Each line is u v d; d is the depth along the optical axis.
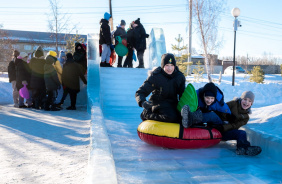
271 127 4.21
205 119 4.02
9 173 3.04
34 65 8.79
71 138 4.77
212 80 20.84
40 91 8.97
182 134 3.72
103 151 2.96
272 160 3.46
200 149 3.90
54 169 3.16
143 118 4.34
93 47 8.53
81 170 3.08
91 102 7.11
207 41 20.70
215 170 3.06
